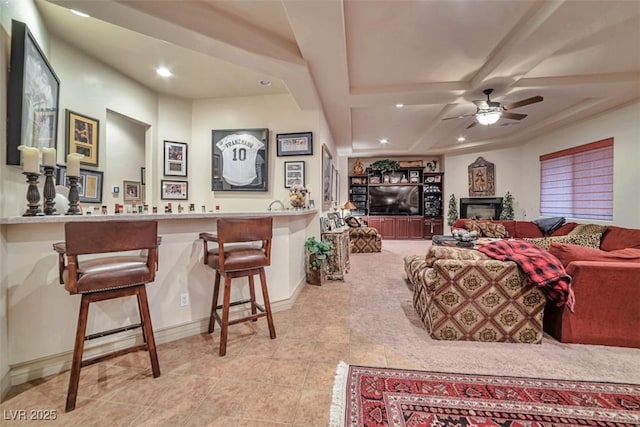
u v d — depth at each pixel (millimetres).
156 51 2861
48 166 1910
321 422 1373
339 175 8141
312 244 3678
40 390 1614
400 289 3619
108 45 2748
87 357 1889
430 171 8992
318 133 3945
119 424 1361
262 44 2461
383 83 3600
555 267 2059
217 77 3455
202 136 4148
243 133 4047
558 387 1629
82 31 2521
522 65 2883
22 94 1733
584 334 2131
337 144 6758
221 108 4117
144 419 1393
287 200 4031
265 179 4020
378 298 3262
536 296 2131
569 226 4578
